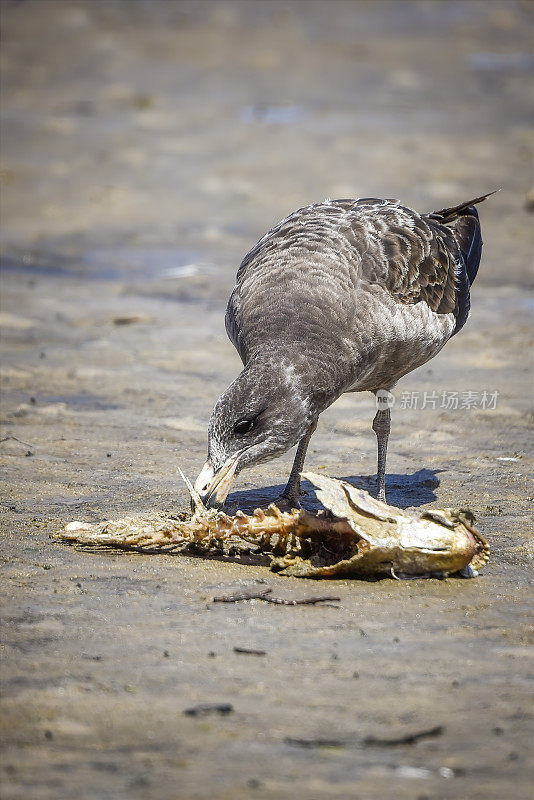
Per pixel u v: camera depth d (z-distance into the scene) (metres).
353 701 7.12
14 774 6.15
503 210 27.84
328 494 9.85
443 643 8.16
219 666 7.64
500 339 18.84
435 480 12.58
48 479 12.20
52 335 18.94
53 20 55.34
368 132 35.78
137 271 23.45
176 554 10.14
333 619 8.62
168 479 12.28
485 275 22.97
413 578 9.63
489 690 7.34
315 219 12.34
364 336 11.22
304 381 10.50
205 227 26.69
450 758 6.40
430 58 48.81
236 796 5.93
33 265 23.77
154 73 44.81
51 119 37.62
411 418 15.05
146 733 6.65
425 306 12.01
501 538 10.65
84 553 10.03
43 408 15.04
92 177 31.05
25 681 7.34
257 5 61.41
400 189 29.30
